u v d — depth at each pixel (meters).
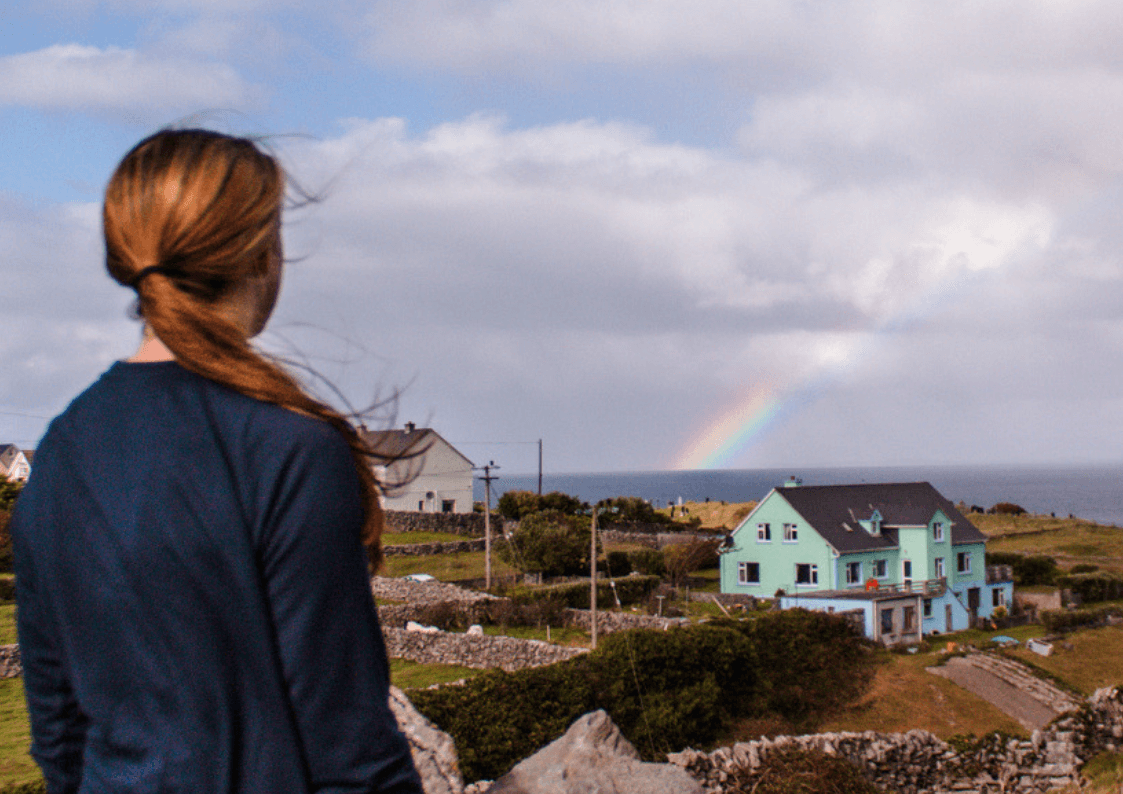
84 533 1.12
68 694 1.27
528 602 45.94
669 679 31.52
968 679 40.38
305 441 1.16
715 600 57.94
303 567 1.14
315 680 1.12
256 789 1.09
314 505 1.15
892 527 61.75
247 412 1.16
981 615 63.44
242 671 1.11
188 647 1.09
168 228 1.16
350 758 1.15
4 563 42.91
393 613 41.22
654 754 29.72
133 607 1.09
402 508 74.38
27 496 1.21
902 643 47.56
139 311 1.26
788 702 35.75
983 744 29.47
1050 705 38.91
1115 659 46.62
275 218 1.26
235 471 1.14
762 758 24.89
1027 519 116.69
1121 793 22.41
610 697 29.89
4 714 25.41
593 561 38.53
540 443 86.94
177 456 1.12
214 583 1.10
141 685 1.09
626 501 87.19
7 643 32.16
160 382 1.18
